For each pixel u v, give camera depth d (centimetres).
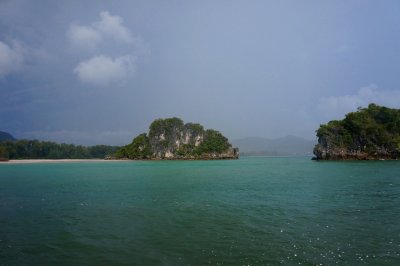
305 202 2988
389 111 12469
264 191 3794
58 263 1507
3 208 2842
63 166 11275
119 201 3173
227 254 1583
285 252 1598
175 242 1784
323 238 1820
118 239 1858
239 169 8638
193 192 3797
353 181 4756
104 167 10394
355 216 2377
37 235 1961
